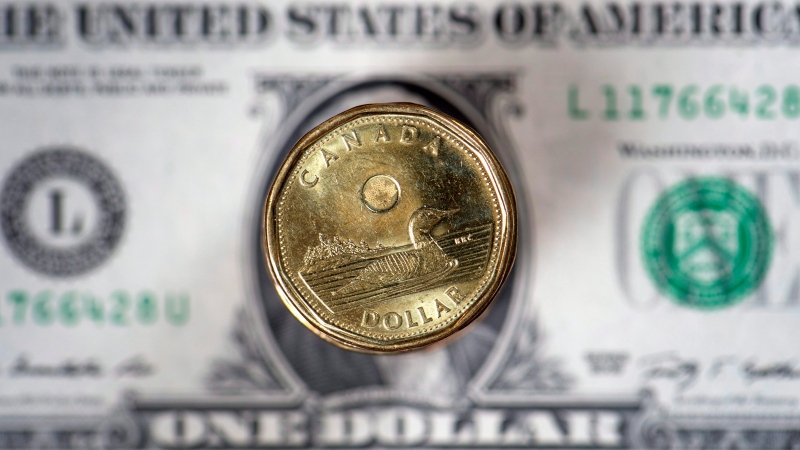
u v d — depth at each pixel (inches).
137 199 9.4
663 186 9.4
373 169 8.5
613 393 9.4
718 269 9.4
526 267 9.4
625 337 9.4
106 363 9.5
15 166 9.4
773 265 9.4
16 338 9.5
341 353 9.4
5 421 9.5
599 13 9.3
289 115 9.4
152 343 9.4
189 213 9.4
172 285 9.4
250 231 9.4
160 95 9.4
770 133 9.4
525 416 9.4
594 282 9.4
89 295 9.4
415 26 9.4
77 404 9.5
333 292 8.5
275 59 9.4
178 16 9.4
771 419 9.4
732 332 9.4
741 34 9.4
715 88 9.4
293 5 9.4
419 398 9.4
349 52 9.4
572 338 9.4
